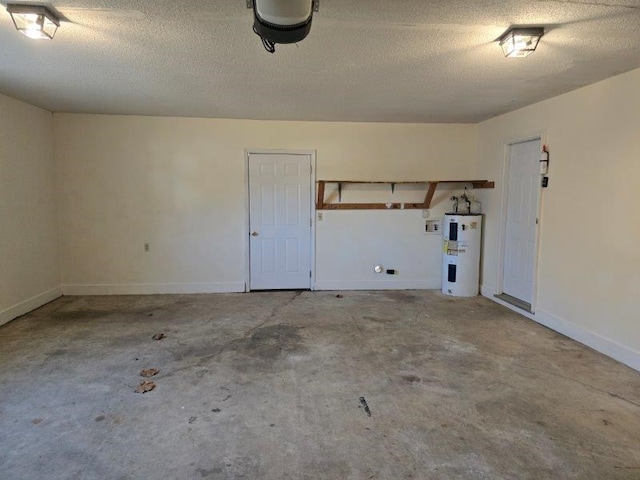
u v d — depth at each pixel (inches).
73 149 196.9
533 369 120.5
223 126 204.8
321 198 211.3
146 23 89.5
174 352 132.0
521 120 176.1
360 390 107.4
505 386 110.0
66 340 141.9
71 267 202.7
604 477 75.0
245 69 122.8
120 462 78.3
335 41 99.9
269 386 109.3
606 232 130.8
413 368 121.0
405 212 218.7
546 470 76.7
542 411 97.6
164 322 162.2
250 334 149.1
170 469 76.4
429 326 159.2
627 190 123.0
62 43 101.6
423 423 92.3
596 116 134.5
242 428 89.9
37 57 112.3
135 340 142.4
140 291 208.1
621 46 101.8
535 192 170.7
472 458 80.1
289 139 209.0
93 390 106.5
